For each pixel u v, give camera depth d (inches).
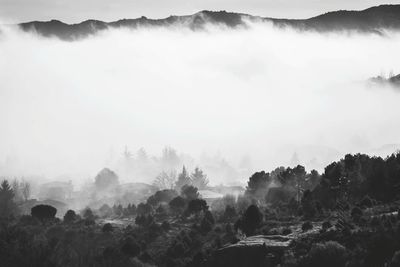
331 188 3897.6
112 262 3494.1
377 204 3442.4
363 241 2593.5
